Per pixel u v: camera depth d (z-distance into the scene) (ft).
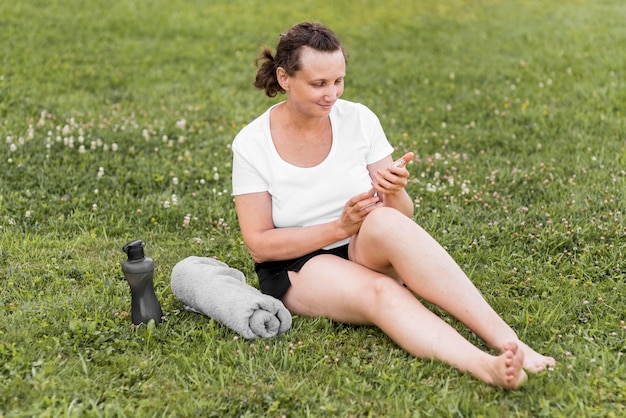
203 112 24.85
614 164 19.34
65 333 11.66
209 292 12.09
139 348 11.51
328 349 11.50
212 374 10.77
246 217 12.37
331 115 12.41
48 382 10.41
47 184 18.25
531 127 22.98
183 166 19.81
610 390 10.16
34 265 14.40
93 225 16.40
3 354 11.08
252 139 12.30
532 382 10.18
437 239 15.51
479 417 9.59
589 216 16.28
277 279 12.32
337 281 11.67
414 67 30.48
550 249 15.05
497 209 16.96
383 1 43.39
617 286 13.35
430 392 10.23
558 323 12.13
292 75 11.57
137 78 28.63
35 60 29.81
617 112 23.67
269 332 11.75
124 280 13.93
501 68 29.73
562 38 33.73
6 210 16.79
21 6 37.63
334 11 40.96
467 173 19.36
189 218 16.57
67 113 23.81
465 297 10.95
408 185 18.34
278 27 37.42
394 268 11.55
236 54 32.50
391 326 11.10
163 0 40.91
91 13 37.55
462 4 42.57
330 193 12.24
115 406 10.02
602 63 29.25
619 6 40.52
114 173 19.33
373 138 12.61
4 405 10.03
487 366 10.28
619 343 11.41
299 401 10.18
